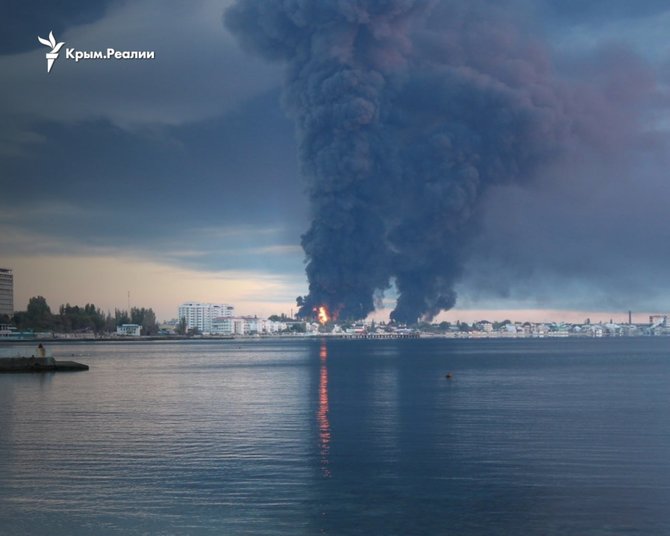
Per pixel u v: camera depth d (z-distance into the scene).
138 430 46.25
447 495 29.77
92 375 101.75
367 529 25.69
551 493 29.94
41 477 32.56
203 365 132.12
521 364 135.88
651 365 131.25
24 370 108.44
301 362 144.12
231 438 43.00
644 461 35.97
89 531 25.30
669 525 25.88
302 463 35.75
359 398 67.56
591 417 52.34
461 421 50.44
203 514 27.22
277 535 25.11
